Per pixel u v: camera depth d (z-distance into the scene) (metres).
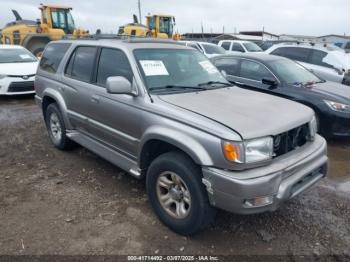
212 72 4.35
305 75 6.96
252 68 6.94
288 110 3.32
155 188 3.30
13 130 6.46
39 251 2.92
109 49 4.07
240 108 3.20
